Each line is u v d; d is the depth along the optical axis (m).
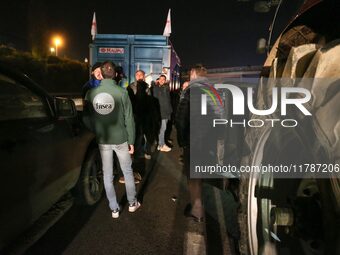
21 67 18.66
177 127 3.07
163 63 7.76
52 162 2.60
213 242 2.83
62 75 22.80
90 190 3.54
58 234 2.93
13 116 2.18
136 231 3.02
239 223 2.23
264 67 2.43
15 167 2.07
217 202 3.79
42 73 20.62
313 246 1.62
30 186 2.26
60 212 2.93
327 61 1.43
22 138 2.17
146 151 5.84
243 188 2.18
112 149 3.15
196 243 2.81
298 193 1.77
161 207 3.62
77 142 3.13
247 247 2.08
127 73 7.81
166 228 3.10
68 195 3.28
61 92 22.55
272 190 1.95
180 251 2.68
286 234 1.93
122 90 3.04
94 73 4.03
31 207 2.30
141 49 7.77
